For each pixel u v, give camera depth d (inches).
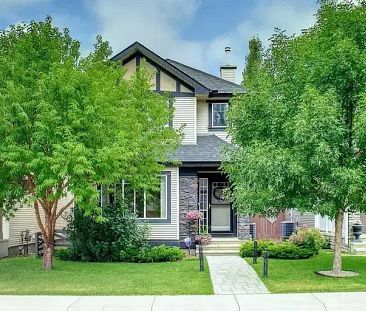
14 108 552.1
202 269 597.0
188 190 829.8
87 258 722.8
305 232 748.6
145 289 485.1
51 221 638.5
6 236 812.0
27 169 559.8
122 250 719.1
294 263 661.3
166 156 785.6
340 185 503.5
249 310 394.6
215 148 860.0
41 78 572.1
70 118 560.7
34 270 623.8
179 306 410.9
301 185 525.7
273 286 494.0
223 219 892.6
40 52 616.1
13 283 522.9
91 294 464.1
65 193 622.8
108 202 783.7
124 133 590.9
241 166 563.8
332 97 505.7
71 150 535.2
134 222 749.3
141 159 704.4
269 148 527.5
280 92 575.8
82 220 727.7
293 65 576.4
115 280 541.3
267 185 524.4
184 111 893.8
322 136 495.8
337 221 561.3
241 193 567.5
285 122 540.1
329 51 531.5
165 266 657.0
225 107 933.8
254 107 576.4
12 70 583.5
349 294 452.8
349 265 637.3
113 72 679.7
